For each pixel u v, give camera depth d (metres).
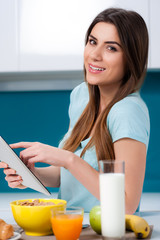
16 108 2.81
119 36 1.22
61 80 2.75
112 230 0.80
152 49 2.23
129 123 1.16
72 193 1.40
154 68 2.27
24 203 0.98
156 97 2.74
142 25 1.27
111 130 1.24
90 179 1.10
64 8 2.25
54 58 2.28
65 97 2.79
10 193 2.60
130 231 0.94
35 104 2.81
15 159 0.92
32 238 0.90
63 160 1.09
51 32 2.27
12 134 2.81
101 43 1.24
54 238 0.90
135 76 1.28
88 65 1.30
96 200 1.37
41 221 0.91
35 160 1.08
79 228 0.85
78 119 1.47
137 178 1.12
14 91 2.80
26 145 1.15
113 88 1.36
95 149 1.33
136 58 1.26
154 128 2.73
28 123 2.80
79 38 2.26
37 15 2.27
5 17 2.28
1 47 2.29
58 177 1.53
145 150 1.18
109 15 1.24
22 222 0.92
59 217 0.84
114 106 1.24
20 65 2.30
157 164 2.71
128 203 1.09
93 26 1.31
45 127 2.80
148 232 0.90
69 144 1.44
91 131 1.43
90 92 1.45
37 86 2.76
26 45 2.29
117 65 1.25
